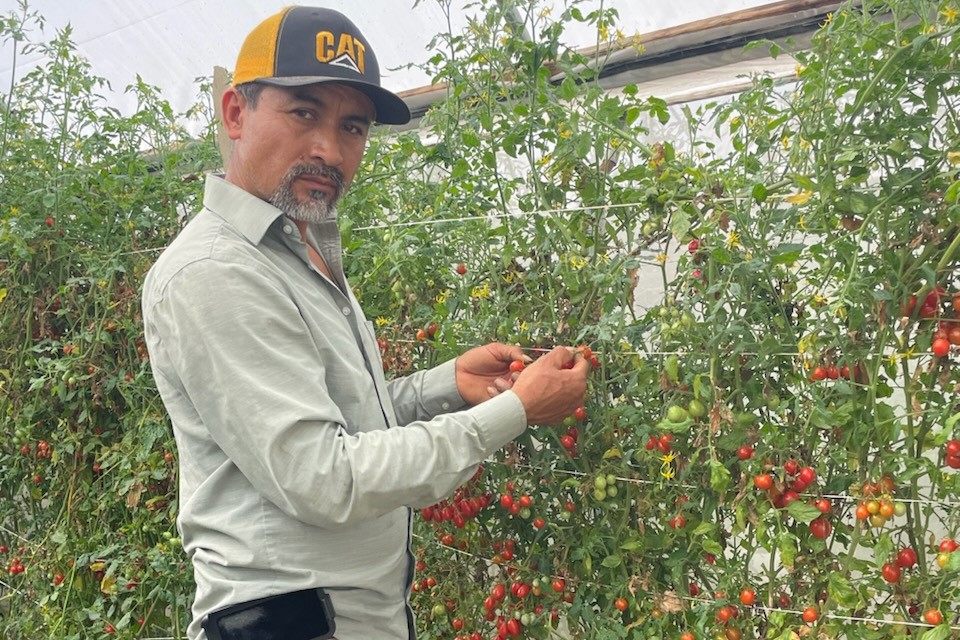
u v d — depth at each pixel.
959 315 1.29
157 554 2.18
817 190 1.31
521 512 1.62
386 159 2.07
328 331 1.30
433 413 1.61
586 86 1.61
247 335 1.14
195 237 1.24
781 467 1.34
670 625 1.55
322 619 1.22
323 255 1.51
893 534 1.66
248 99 1.29
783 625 1.41
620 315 1.45
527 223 1.67
